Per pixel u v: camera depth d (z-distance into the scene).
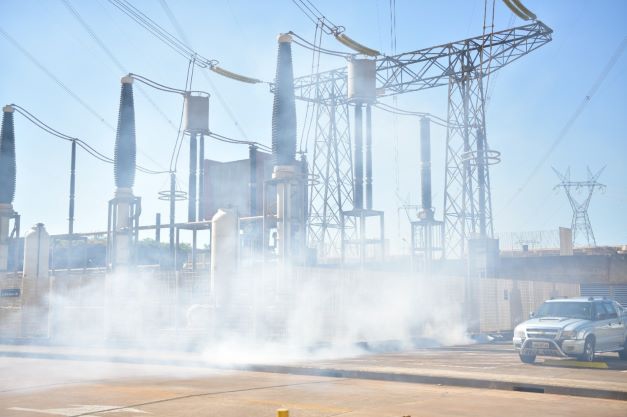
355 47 39.75
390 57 44.19
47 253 36.47
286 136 30.23
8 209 38.34
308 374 16.80
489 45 42.34
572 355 18.06
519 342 18.81
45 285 30.62
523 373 15.91
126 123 33.41
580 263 51.53
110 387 13.84
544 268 52.34
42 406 11.13
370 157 46.78
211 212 44.34
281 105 30.39
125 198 32.66
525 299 36.50
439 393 12.84
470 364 18.53
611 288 50.47
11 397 12.31
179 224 31.38
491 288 33.69
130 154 33.19
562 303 19.92
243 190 43.66
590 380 14.06
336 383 14.61
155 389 13.45
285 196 29.77
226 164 44.56
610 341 19.41
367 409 10.69
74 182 48.50
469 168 44.44
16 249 39.66
